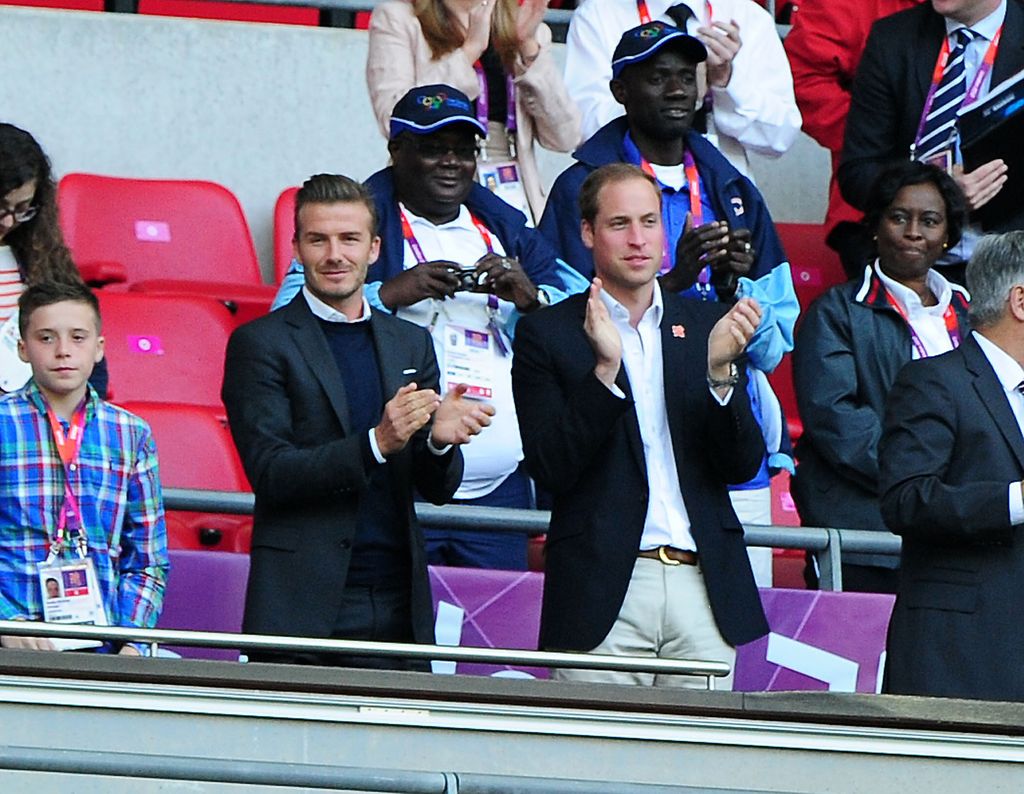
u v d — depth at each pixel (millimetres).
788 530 23594
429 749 15086
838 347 25281
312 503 19703
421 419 19172
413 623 19781
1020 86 27156
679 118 24922
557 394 20500
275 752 14930
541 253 24328
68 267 22453
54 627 15930
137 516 20453
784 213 35781
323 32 34156
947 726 15695
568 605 20094
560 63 33875
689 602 20344
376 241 20828
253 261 31906
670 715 15578
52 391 20219
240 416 20109
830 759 15414
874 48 29594
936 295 25828
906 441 19828
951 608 19438
